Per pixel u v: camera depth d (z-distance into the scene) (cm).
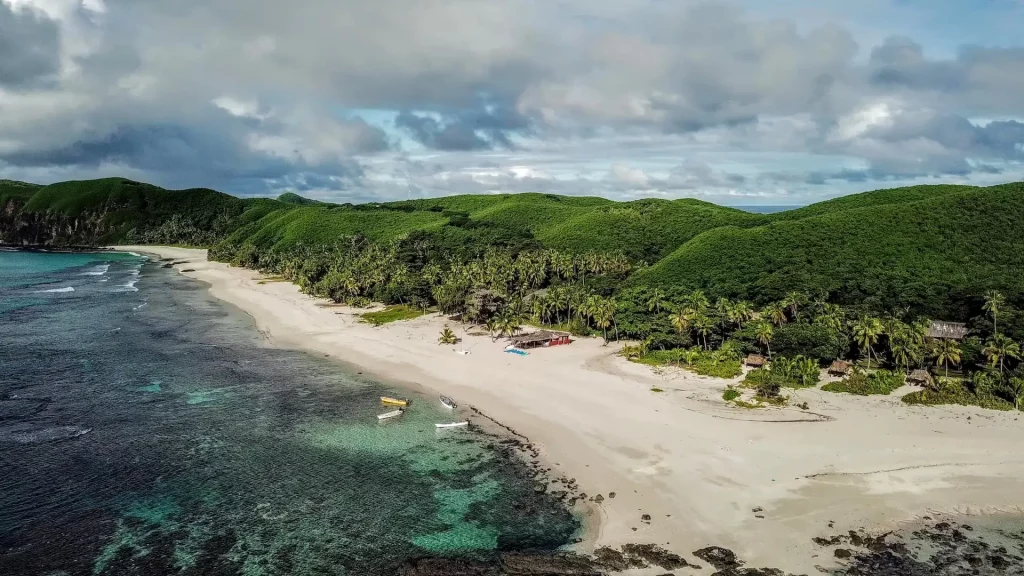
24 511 5178
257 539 4828
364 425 7181
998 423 6775
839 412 7206
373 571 4453
